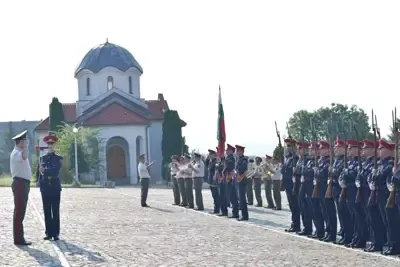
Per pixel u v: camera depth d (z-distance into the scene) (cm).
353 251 1411
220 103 3192
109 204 3142
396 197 1315
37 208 2781
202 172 2800
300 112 6206
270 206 2902
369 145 1453
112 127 7031
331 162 1579
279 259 1295
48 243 1608
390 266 1191
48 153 1717
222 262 1272
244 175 2239
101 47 7912
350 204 1494
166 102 8106
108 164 7231
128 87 7825
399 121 1457
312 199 1673
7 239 1692
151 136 7662
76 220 2242
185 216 2423
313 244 1539
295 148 1859
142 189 3006
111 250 1467
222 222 2155
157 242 1606
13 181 1594
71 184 5959
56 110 7131
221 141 3161
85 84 7788
